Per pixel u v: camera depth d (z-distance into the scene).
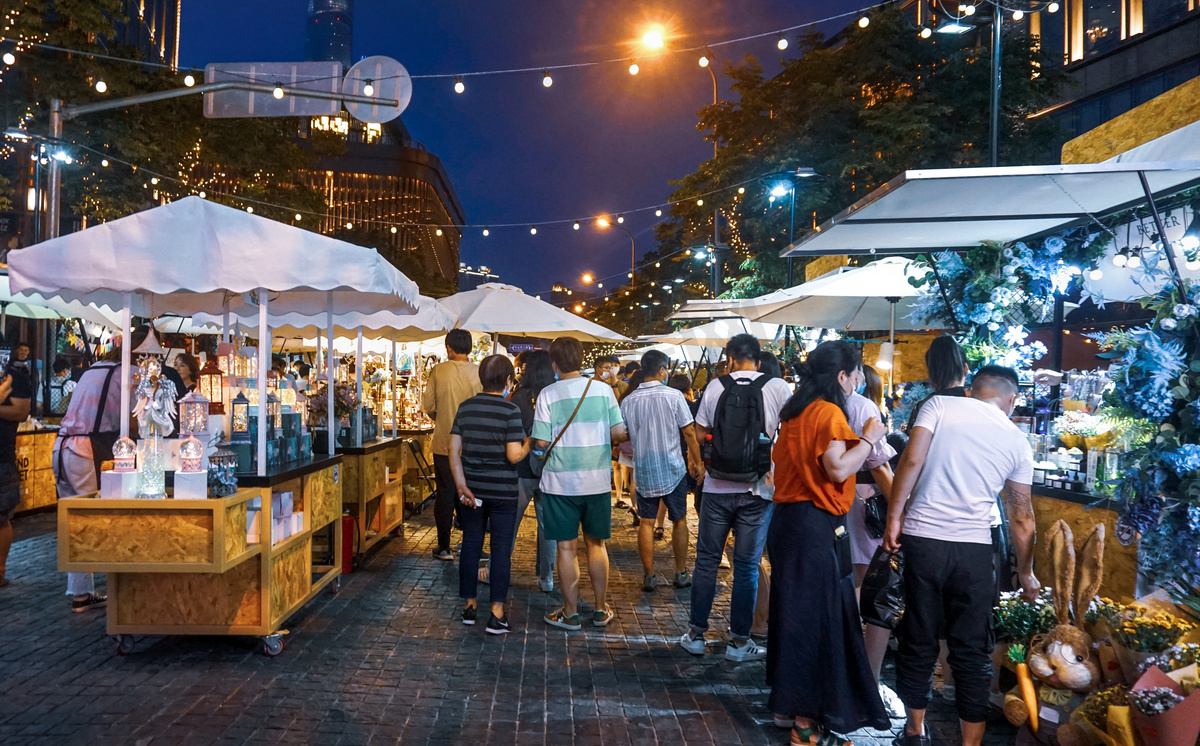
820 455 3.89
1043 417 5.95
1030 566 3.81
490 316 10.55
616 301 54.94
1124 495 4.15
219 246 5.02
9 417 6.60
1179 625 3.72
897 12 19.83
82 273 4.95
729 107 23.45
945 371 4.05
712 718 4.34
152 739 3.90
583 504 5.91
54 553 8.03
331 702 4.42
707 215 25.48
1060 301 7.16
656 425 6.91
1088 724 3.59
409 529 10.05
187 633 5.07
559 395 5.82
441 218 114.88
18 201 24.17
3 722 4.06
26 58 14.95
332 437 6.72
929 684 3.93
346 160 97.50
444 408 8.12
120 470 4.67
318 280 5.05
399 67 10.05
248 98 10.10
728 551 9.00
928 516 3.77
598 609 6.00
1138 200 4.94
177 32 39.81
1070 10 29.88
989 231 5.69
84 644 5.32
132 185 16.81
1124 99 27.84
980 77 19.31
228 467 4.79
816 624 3.91
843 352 4.12
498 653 5.32
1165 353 4.05
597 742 4.01
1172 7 26.08
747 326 13.49
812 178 15.97
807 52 21.28
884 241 5.89
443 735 4.04
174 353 8.76
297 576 5.71
